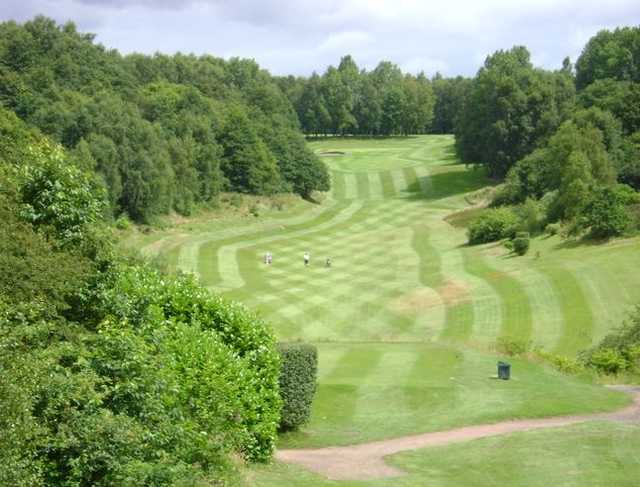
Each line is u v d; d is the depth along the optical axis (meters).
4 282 13.52
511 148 121.62
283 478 17.11
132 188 85.81
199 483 13.67
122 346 13.13
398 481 17.44
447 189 125.38
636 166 86.00
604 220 64.38
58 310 14.59
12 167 17.45
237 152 112.81
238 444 16.61
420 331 48.34
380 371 31.20
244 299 58.44
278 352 21.42
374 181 137.38
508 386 28.53
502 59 152.62
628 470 17.58
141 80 142.00
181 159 99.00
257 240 89.38
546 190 89.31
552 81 124.00
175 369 15.31
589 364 35.16
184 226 92.19
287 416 21.89
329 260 74.81
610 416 24.89
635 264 55.38
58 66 111.06
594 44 140.62
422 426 23.62
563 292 52.28
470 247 78.12
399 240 88.31
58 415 11.60
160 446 12.98
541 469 17.95
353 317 52.81
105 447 11.65
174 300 18.64
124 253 23.89
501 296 54.56
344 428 23.41
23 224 15.02
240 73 189.75
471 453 20.00
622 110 100.25
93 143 82.69
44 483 11.29
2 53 106.19
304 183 121.62
